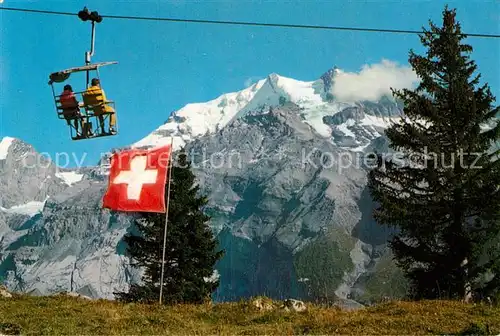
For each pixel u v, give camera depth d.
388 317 22.09
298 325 21.03
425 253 36.88
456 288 35.44
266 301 23.97
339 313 23.33
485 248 36.44
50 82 20.03
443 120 38.91
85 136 20.25
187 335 19.45
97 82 20.23
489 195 36.56
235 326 21.27
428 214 37.41
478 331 19.44
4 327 19.78
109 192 25.70
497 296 33.09
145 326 20.94
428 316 22.06
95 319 21.75
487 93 39.50
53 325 20.59
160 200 25.58
